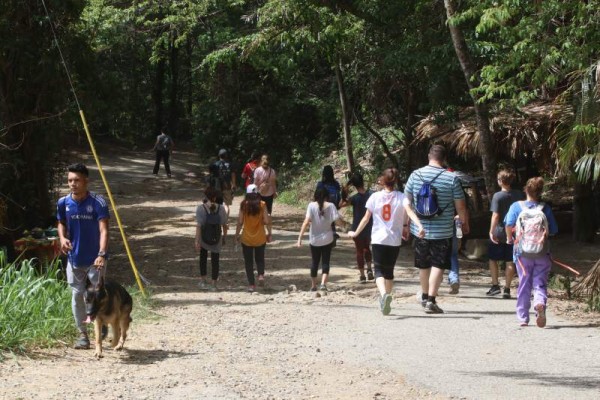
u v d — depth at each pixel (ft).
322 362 30.50
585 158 41.19
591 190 70.28
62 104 57.11
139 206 100.73
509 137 64.08
